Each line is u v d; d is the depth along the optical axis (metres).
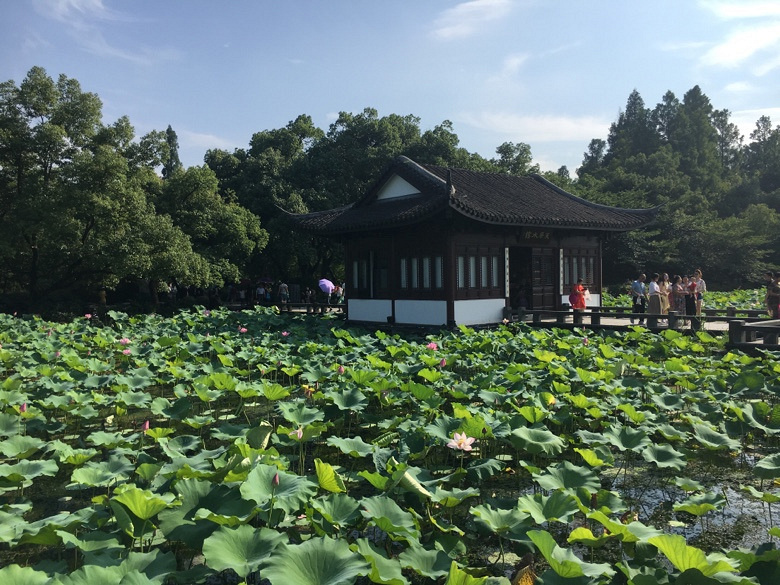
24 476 5.66
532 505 4.80
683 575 3.55
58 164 26.39
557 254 21.31
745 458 7.56
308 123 43.28
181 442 6.76
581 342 14.15
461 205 16.95
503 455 7.24
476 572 4.21
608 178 50.75
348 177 37.66
